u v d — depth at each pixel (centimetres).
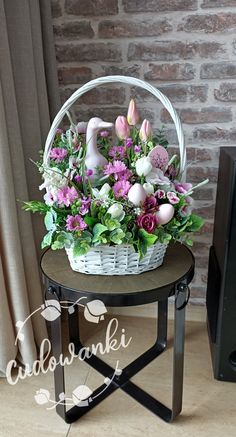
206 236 158
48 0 136
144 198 92
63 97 153
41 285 141
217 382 132
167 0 134
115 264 100
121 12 138
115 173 95
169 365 140
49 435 112
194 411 120
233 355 132
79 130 112
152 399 124
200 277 163
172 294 101
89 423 116
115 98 149
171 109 99
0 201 113
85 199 92
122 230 90
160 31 138
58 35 145
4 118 109
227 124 144
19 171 120
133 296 94
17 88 124
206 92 142
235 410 120
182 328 106
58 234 94
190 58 139
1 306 122
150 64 143
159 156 98
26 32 121
